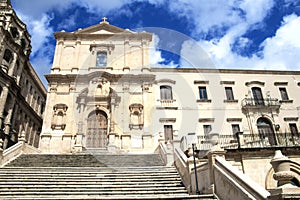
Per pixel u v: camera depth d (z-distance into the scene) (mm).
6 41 21672
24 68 24656
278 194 3637
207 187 6285
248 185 4578
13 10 23625
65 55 21953
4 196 6418
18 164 10195
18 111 22594
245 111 19266
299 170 12133
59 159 11219
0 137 18188
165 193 6922
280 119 19391
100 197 5883
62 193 6645
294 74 21438
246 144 15070
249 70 20938
